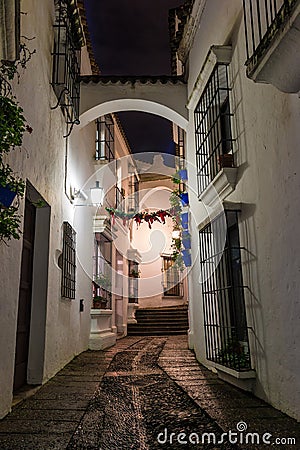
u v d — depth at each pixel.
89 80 6.26
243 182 3.75
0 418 2.69
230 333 4.17
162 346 7.72
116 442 2.21
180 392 3.53
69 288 5.53
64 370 4.85
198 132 5.36
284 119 2.86
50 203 4.51
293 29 2.20
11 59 2.76
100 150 8.32
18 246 3.19
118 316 10.40
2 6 2.45
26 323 4.08
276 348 2.97
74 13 5.22
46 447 2.12
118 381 4.10
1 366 2.75
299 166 2.63
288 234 2.80
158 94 6.31
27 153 3.53
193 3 5.58
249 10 3.58
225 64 4.22
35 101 3.85
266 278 3.18
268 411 2.85
